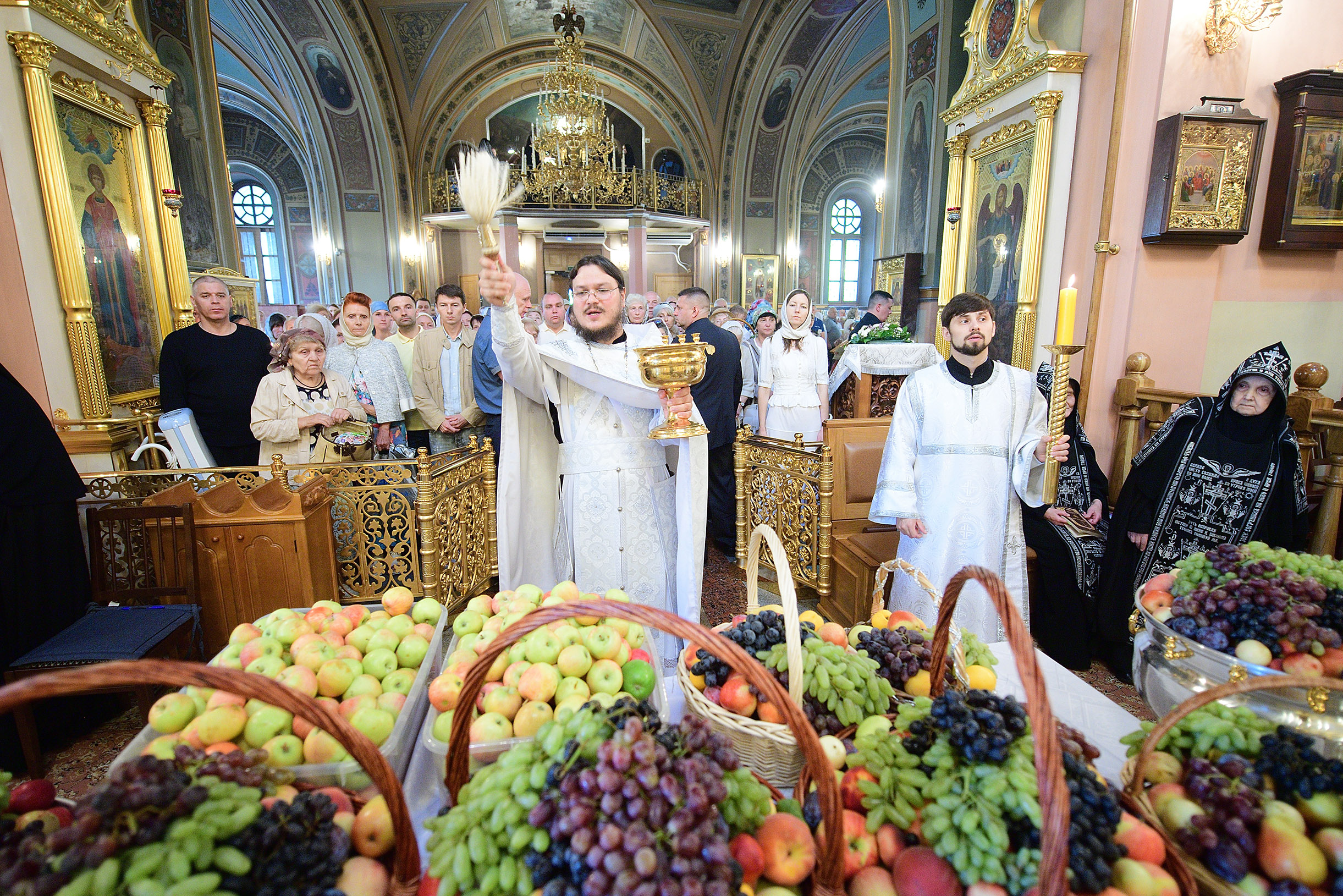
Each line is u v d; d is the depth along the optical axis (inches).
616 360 78.3
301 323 127.2
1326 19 131.3
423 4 496.1
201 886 24.9
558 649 44.4
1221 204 122.2
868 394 173.6
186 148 210.7
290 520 98.0
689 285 729.0
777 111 603.2
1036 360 152.6
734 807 30.9
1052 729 25.6
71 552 90.1
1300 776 33.8
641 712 32.7
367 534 116.6
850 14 500.7
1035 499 89.7
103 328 138.5
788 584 40.4
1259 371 91.0
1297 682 31.6
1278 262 139.1
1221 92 124.3
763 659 43.0
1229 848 31.1
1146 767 36.7
